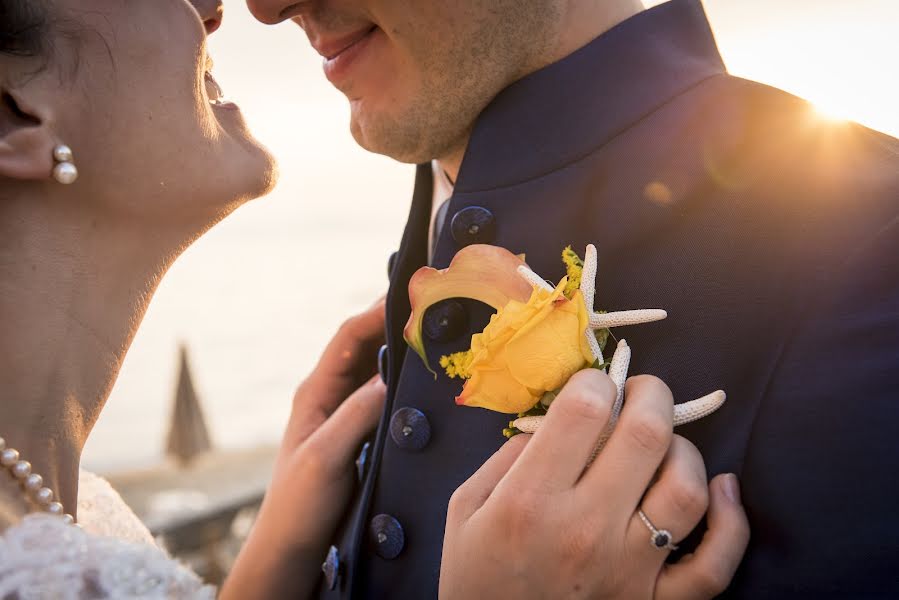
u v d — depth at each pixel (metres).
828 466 0.40
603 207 0.49
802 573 0.40
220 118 0.53
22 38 0.44
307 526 0.58
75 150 0.46
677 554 0.43
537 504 0.40
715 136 0.48
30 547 0.38
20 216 0.45
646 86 0.50
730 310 0.45
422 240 0.59
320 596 0.59
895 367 0.40
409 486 0.50
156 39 0.48
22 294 0.45
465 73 0.51
